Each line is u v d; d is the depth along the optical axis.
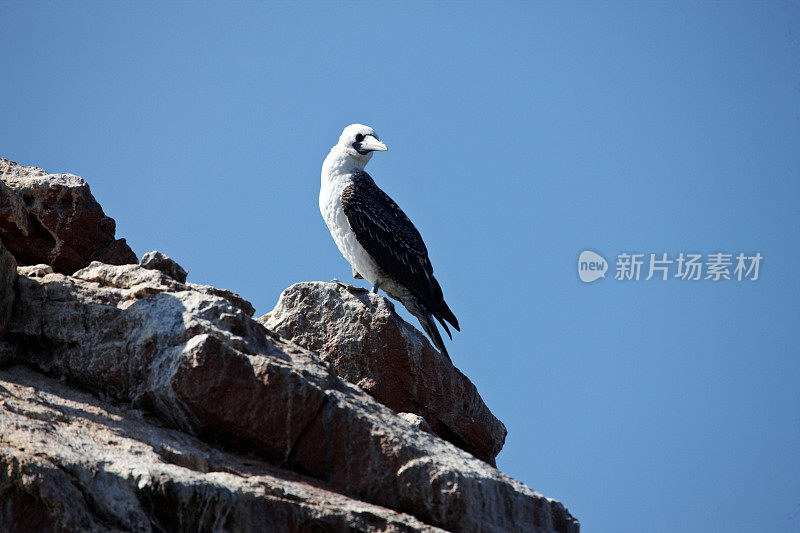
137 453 10.66
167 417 12.22
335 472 12.34
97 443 10.62
